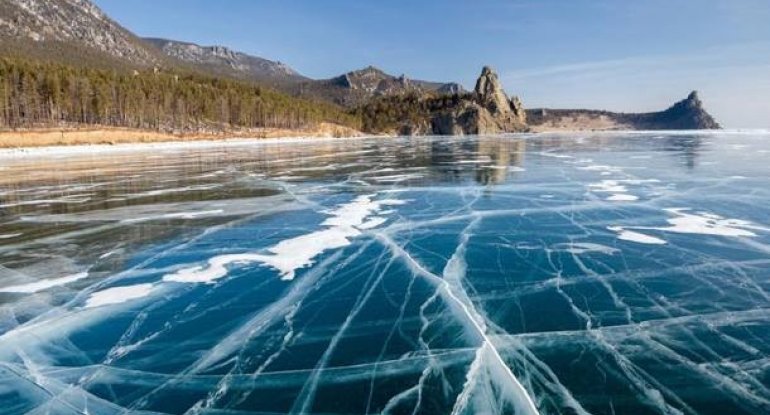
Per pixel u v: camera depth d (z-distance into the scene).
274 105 130.38
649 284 10.80
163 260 13.20
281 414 6.39
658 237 14.65
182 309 9.92
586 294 10.27
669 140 77.50
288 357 7.90
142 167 39.41
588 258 12.71
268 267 12.41
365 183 27.62
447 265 12.30
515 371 7.31
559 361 7.57
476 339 8.35
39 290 11.13
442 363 7.58
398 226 16.58
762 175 28.47
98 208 20.86
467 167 35.75
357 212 19.11
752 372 7.19
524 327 8.77
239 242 14.85
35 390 7.13
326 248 13.98
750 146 57.91
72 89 87.94
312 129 138.62
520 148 60.12
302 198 22.70
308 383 7.10
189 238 15.48
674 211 18.33
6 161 47.03
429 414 6.32
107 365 7.80
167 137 91.00
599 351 7.86
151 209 20.48
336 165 39.25
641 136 100.38
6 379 7.45
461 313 9.41
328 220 17.73
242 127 120.00
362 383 7.09
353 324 9.05
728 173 29.64
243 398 6.78
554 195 22.25
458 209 19.38
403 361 7.68
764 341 8.14
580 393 6.71
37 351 8.31
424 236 15.16
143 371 7.60
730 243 13.91
